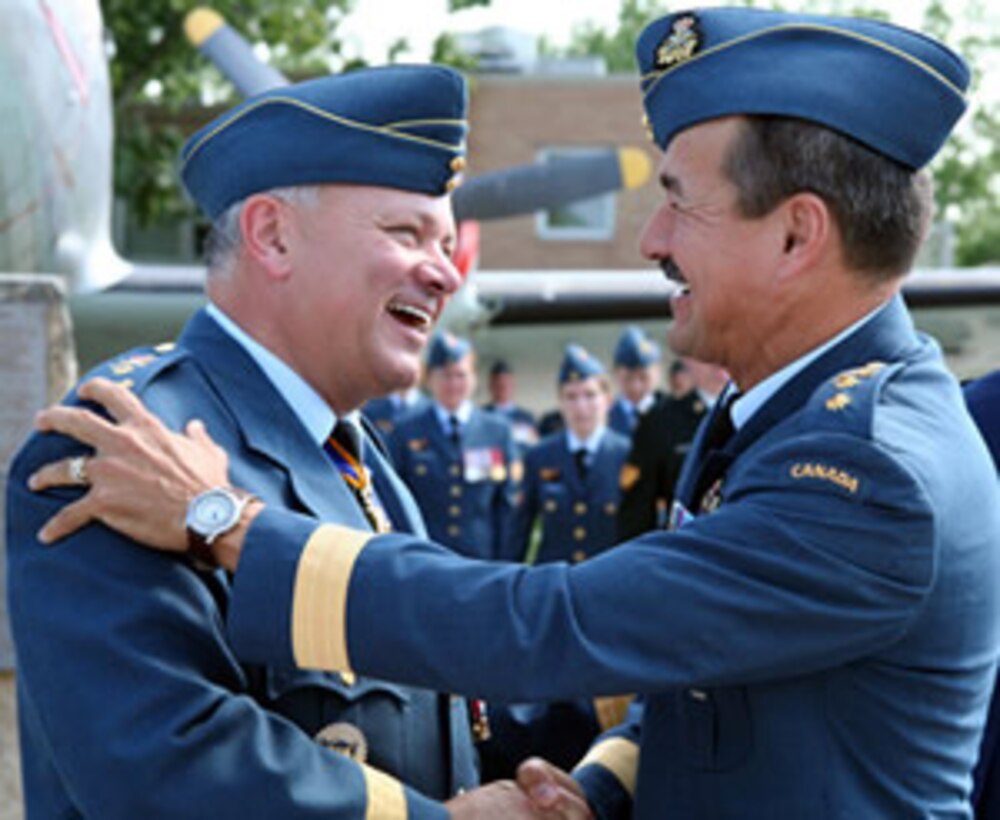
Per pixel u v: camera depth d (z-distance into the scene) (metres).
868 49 2.79
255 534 2.69
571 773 3.43
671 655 2.60
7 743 4.33
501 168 38.38
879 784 2.69
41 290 4.36
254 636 2.67
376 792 2.73
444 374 15.95
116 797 2.52
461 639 2.62
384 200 3.03
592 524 15.37
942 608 2.66
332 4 33.41
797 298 2.86
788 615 2.57
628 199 39.59
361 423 3.62
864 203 2.79
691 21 2.90
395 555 2.70
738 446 2.92
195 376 2.99
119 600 2.60
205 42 16.31
